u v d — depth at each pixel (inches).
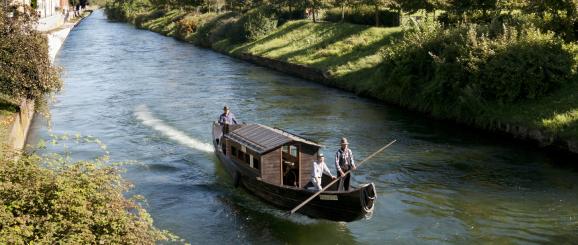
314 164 617.6
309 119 1065.5
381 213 629.3
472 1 1316.4
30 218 363.3
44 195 382.6
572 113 872.9
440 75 1061.1
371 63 1429.6
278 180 656.4
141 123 1038.4
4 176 393.7
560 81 951.6
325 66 1528.1
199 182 737.0
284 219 622.8
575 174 743.1
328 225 605.9
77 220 371.6
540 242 553.9
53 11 4286.4
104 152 851.4
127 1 4399.6
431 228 589.3
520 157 819.4
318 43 1749.5
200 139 936.9
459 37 1090.1
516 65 959.6
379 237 573.6
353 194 549.0
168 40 2778.1
